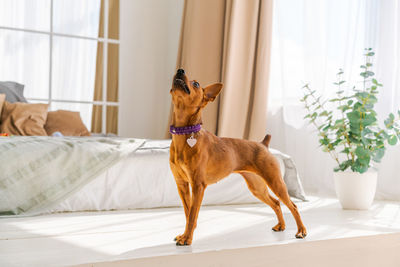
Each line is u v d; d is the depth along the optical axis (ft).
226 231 5.53
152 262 3.95
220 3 13.62
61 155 7.25
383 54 9.60
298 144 11.67
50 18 14.23
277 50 12.89
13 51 13.66
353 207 8.10
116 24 15.47
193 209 4.61
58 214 6.98
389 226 6.15
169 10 16.51
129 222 6.26
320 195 10.58
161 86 16.35
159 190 7.89
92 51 15.01
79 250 4.33
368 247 5.27
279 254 4.65
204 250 4.24
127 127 15.72
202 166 4.67
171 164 4.90
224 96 12.53
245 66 12.79
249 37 12.78
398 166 9.47
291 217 6.98
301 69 11.76
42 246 4.53
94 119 15.10
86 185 7.37
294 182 9.25
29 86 13.93
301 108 11.58
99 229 5.65
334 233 5.46
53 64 14.33
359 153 7.94
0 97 11.10
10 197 6.76
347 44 10.28
